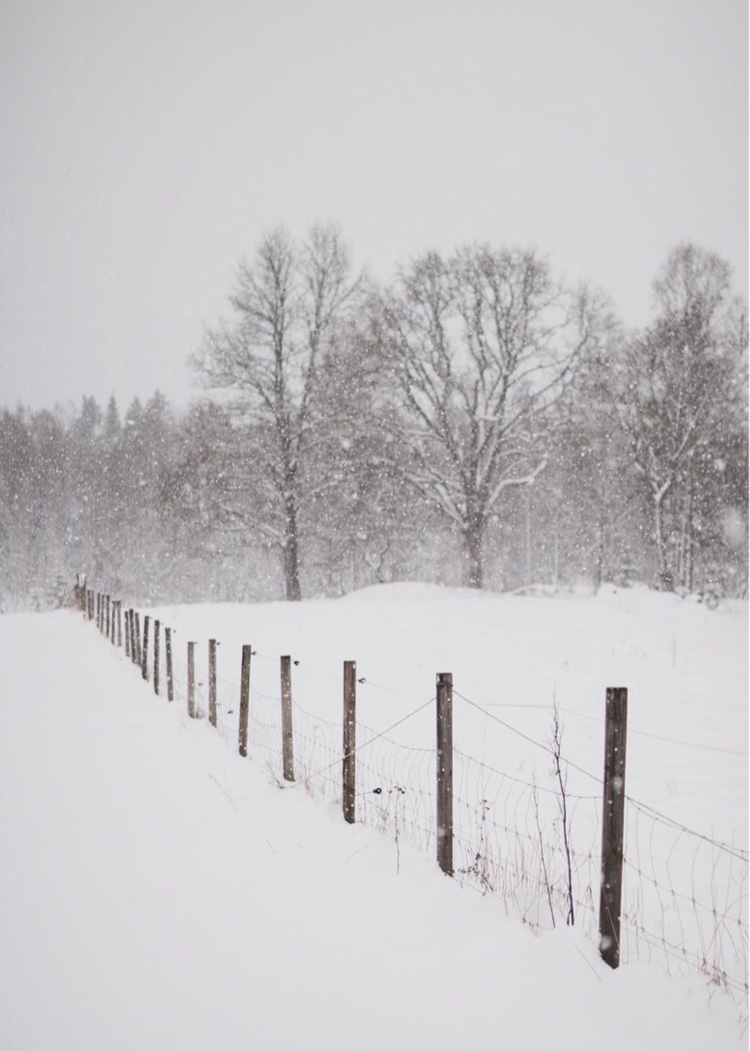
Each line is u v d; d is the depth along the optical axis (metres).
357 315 40.72
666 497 39.72
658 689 15.24
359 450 39.16
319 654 19.58
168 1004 4.52
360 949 5.06
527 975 4.64
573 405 39.03
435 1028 4.24
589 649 20.41
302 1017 4.37
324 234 41.34
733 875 6.46
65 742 10.88
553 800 8.41
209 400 39.81
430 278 39.91
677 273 38.94
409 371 39.69
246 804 8.01
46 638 24.59
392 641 21.75
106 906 5.76
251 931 5.34
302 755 10.04
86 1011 4.46
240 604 32.59
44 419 94.75
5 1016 4.42
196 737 11.11
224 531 39.78
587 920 5.34
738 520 42.41
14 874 6.37
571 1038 4.09
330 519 41.59
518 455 41.38
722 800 8.50
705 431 39.00
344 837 6.98
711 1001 4.30
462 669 17.52
